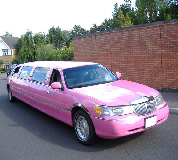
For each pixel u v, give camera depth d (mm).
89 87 5125
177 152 4062
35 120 6777
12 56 53688
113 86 5102
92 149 4434
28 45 44844
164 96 8766
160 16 26844
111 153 4191
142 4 29047
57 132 5617
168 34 9328
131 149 4293
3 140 5277
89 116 4387
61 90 5312
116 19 32188
